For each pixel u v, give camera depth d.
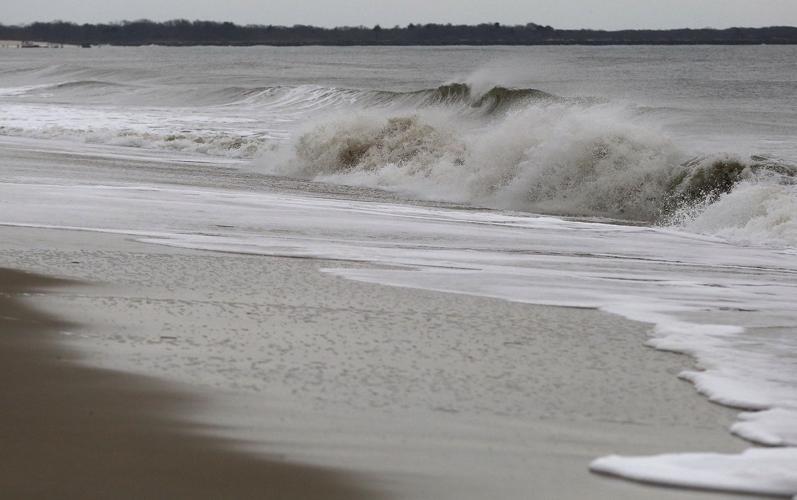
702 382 9.89
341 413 8.66
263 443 7.75
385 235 20.58
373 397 9.20
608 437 8.28
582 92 94.38
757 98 90.06
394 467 7.33
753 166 29.20
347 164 37.50
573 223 24.84
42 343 10.71
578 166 30.41
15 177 28.98
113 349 10.57
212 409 8.59
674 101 86.25
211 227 20.36
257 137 49.16
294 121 64.69
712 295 15.04
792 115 63.69
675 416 8.91
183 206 23.75
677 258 19.28
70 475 6.84
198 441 7.71
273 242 18.78
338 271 15.97
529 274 16.39
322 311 12.91
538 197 30.39
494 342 11.55
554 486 7.07
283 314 12.66
